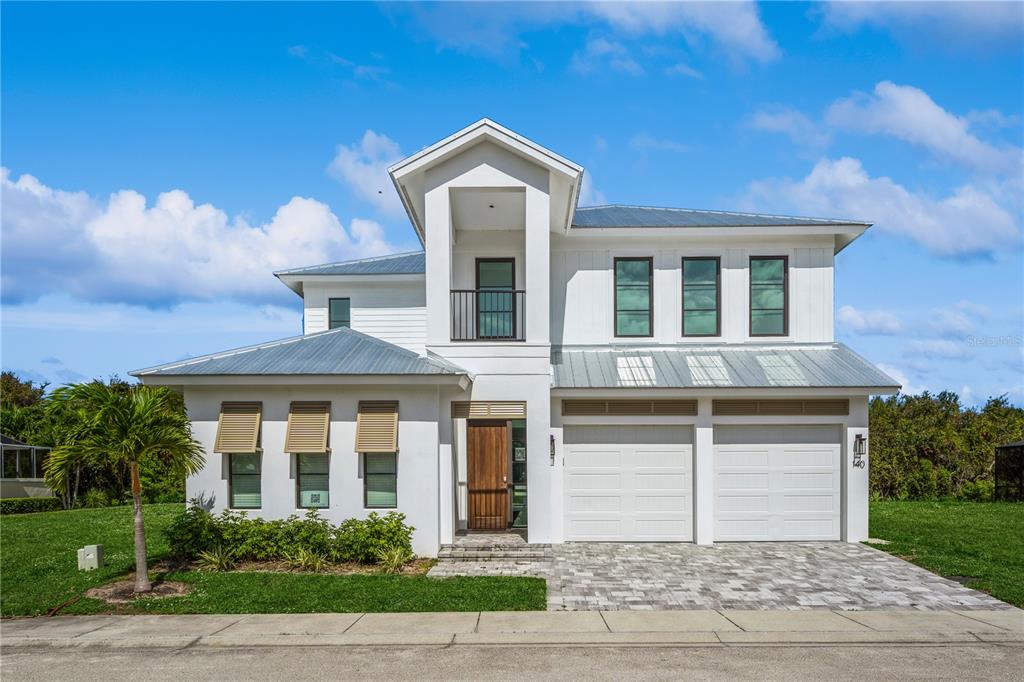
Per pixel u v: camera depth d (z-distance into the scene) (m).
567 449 14.59
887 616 9.30
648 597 10.26
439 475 13.27
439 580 11.15
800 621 9.05
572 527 14.48
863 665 7.46
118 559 12.58
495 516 14.95
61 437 10.96
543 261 13.93
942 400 27.36
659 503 14.49
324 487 13.02
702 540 14.19
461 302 16.08
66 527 16.61
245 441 12.71
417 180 14.38
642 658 7.73
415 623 8.99
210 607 9.73
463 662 7.64
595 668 7.42
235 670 7.45
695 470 14.41
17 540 14.66
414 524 12.75
